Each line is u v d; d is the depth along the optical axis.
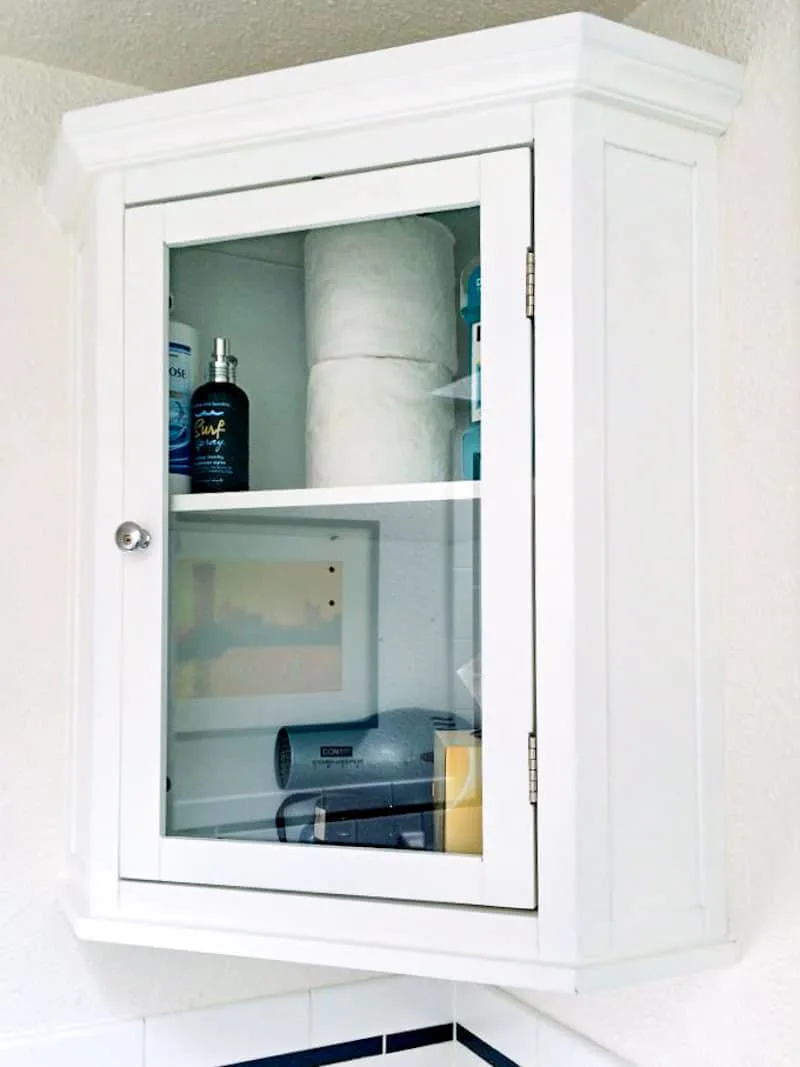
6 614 1.01
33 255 1.03
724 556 0.81
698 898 0.78
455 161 0.78
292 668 0.84
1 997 0.99
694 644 0.79
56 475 1.03
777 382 0.77
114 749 0.85
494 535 0.76
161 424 0.86
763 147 0.78
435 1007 1.16
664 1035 0.86
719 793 0.80
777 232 0.77
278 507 0.85
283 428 0.86
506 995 1.08
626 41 0.74
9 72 1.02
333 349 0.85
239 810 0.84
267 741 0.84
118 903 0.84
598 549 0.74
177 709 0.86
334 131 0.80
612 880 0.74
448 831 0.78
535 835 0.74
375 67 0.77
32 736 1.01
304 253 0.85
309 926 0.79
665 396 0.78
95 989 1.03
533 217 0.76
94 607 0.86
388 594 0.82
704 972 0.81
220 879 0.82
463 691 0.78
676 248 0.79
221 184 0.84
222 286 0.87
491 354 0.76
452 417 0.80
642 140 0.78
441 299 0.80
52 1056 1.00
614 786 0.75
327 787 0.82
